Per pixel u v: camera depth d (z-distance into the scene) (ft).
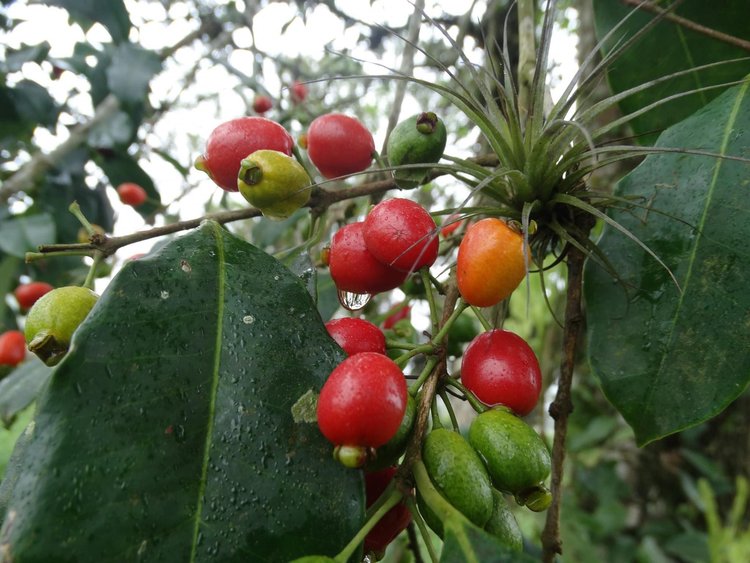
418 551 0.42
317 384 0.29
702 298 0.36
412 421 0.29
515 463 0.29
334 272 0.37
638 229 0.39
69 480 0.23
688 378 0.35
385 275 0.36
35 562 0.22
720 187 0.37
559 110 0.35
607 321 0.38
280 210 0.37
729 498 1.26
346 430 0.25
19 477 0.23
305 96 1.02
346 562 0.24
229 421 0.27
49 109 0.95
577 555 1.10
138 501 0.24
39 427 0.24
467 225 0.53
